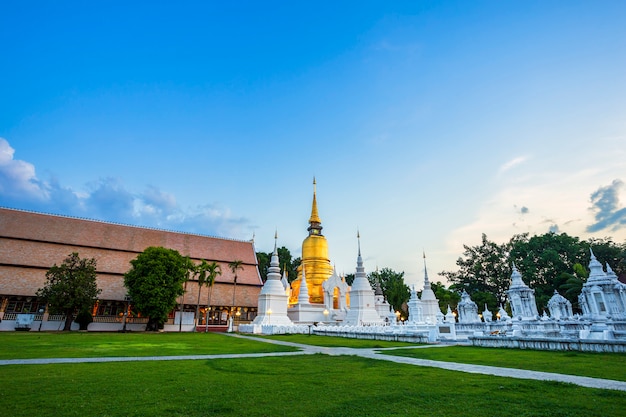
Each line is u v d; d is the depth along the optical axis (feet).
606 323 95.25
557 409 27.84
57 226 199.72
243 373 45.57
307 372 46.34
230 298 217.97
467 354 64.90
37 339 101.86
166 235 233.35
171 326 189.57
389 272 291.38
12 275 170.71
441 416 26.48
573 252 244.01
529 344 70.54
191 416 26.66
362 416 26.61
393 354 66.90
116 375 43.27
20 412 27.04
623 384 37.40
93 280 164.35
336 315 184.75
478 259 286.25
